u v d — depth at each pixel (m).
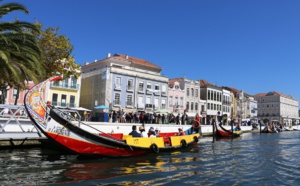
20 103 37.47
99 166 11.48
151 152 15.16
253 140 30.73
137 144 14.27
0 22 16.56
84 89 48.84
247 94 88.75
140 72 47.81
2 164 11.57
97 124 23.80
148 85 48.94
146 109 47.84
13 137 16.20
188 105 56.69
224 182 9.42
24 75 17.45
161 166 12.01
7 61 15.20
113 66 44.47
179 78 59.44
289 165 13.07
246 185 9.11
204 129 38.19
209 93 62.19
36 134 17.08
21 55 16.72
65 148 12.23
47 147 16.89
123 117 31.42
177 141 17.83
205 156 15.72
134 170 10.91
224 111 67.25
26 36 17.03
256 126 59.22
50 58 23.94
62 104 41.31
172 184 8.95
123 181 9.13
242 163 13.48
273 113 105.25
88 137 12.64
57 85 41.03
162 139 16.25
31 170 10.45
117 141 13.19
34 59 17.22
